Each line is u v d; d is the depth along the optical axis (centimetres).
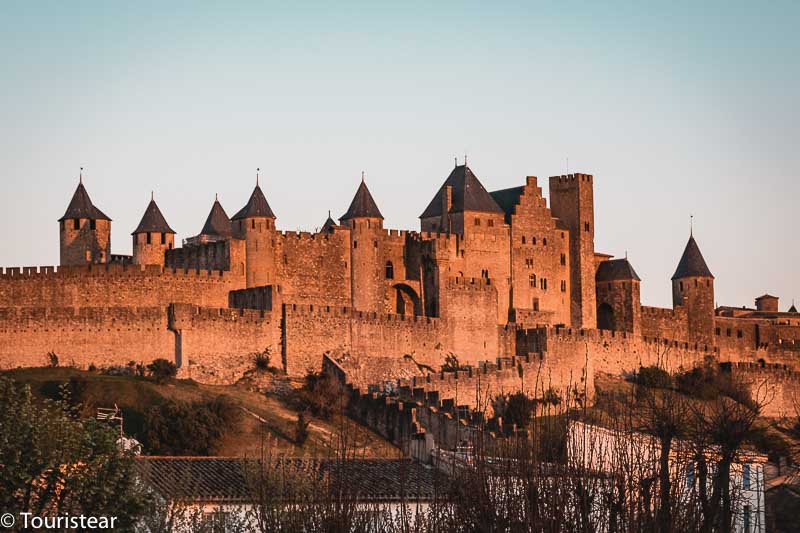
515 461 13125
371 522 13675
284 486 13862
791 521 15550
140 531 14388
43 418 14425
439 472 15025
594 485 12688
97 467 14275
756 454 15962
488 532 12475
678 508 12519
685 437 14538
